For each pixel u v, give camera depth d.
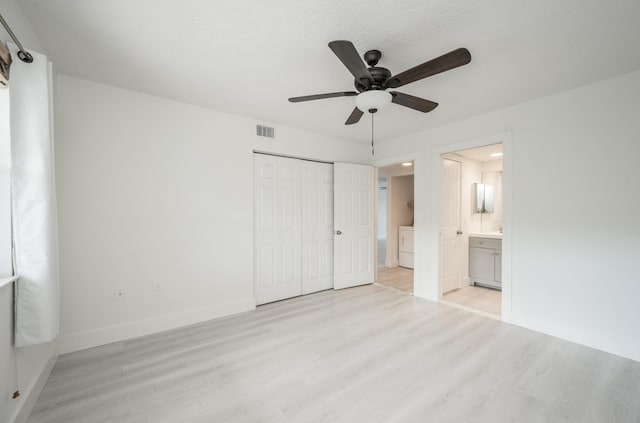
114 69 2.19
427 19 1.59
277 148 3.50
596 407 1.62
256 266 3.42
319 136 3.93
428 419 1.52
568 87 2.45
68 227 2.28
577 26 1.64
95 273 2.39
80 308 2.32
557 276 2.56
